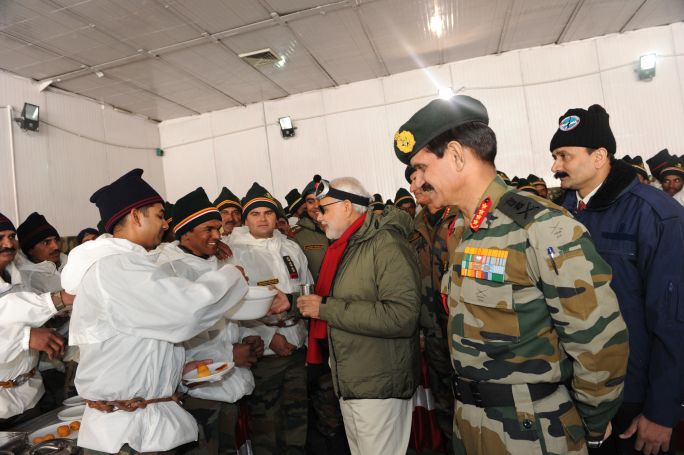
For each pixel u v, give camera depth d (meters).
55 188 5.48
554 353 0.95
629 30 6.05
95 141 6.21
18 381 2.07
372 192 6.92
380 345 1.62
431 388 2.47
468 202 1.06
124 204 1.41
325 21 4.95
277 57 5.68
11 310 1.72
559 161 1.46
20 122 5.09
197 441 1.58
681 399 1.13
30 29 4.28
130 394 1.27
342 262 1.77
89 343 1.26
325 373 2.51
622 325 0.89
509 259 0.95
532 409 0.94
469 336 1.01
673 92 5.97
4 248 2.10
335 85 6.98
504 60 6.46
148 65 5.43
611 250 1.33
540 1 5.06
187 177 7.61
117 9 4.16
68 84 5.61
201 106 7.18
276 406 2.27
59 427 1.54
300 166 7.18
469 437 1.03
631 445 1.28
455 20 5.29
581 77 6.24
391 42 5.68
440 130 1.03
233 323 2.02
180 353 1.45
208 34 4.89
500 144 6.47
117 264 1.28
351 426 1.67
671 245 1.19
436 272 2.17
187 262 1.88
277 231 2.71
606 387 0.89
